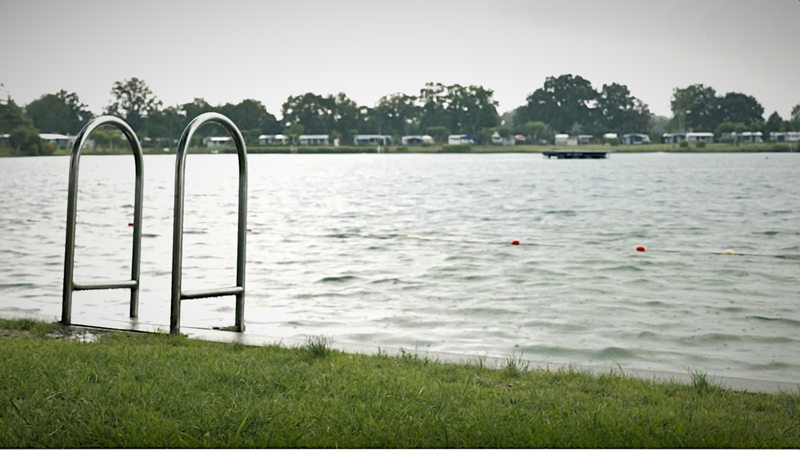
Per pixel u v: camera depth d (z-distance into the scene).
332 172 61.50
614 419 3.79
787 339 7.37
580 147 150.00
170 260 12.52
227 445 3.44
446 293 9.70
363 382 4.39
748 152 133.88
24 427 3.59
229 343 5.66
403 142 147.62
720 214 24.81
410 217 22.92
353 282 10.52
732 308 8.90
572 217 23.39
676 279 11.13
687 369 6.26
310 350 5.26
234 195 32.81
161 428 3.60
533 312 8.50
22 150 105.19
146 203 27.14
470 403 4.06
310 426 3.70
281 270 11.62
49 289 9.56
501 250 14.57
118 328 6.16
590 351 6.82
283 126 143.12
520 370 5.02
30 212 22.66
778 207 27.64
